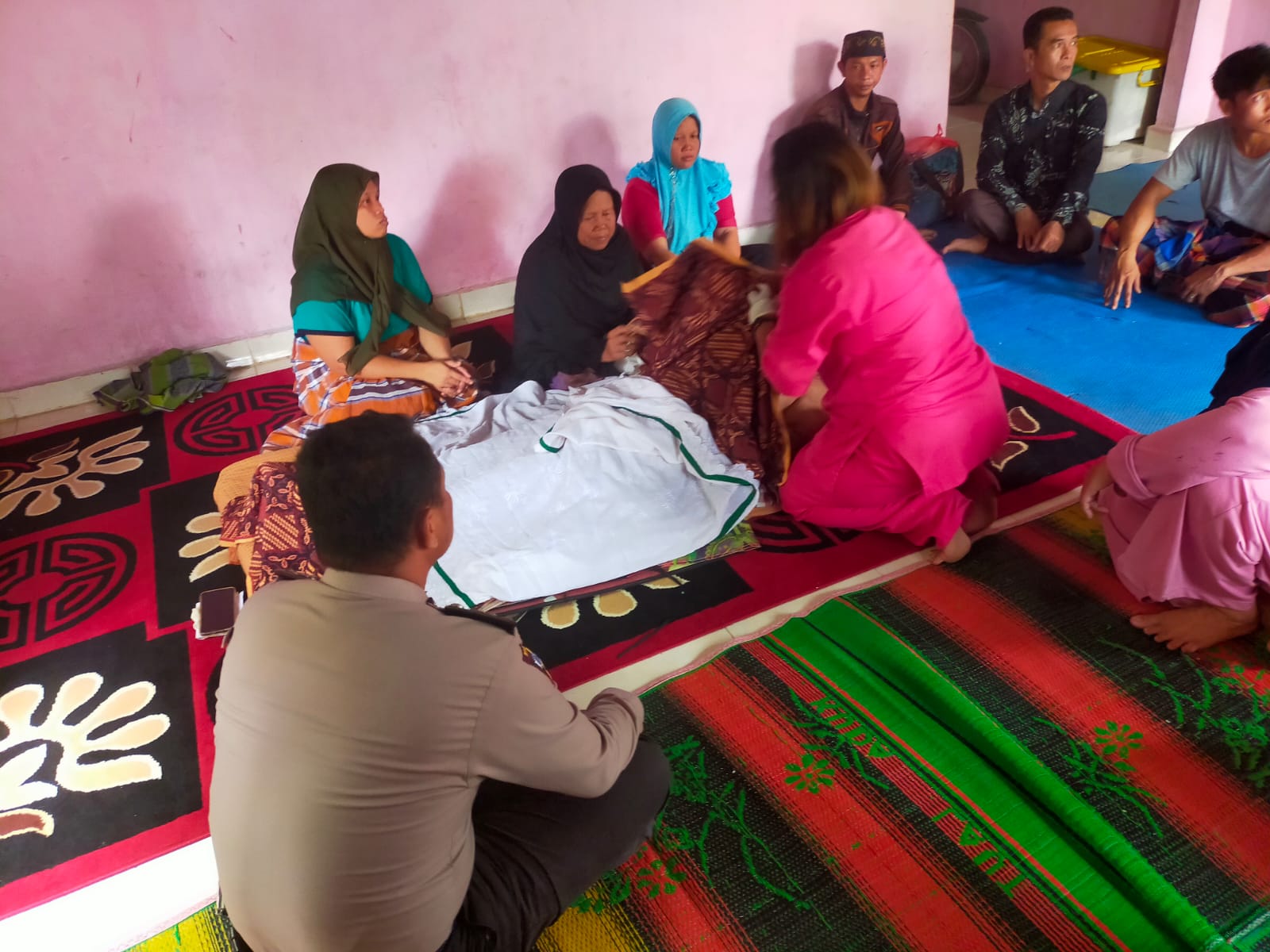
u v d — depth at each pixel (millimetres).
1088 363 2961
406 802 1049
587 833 1327
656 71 3562
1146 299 3326
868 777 1671
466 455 2219
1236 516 1720
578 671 1947
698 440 2289
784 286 1955
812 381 2275
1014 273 3617
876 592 2092
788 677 1884
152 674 2039
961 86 5543
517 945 1253
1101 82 4629
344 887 1037
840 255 1870
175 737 1886
